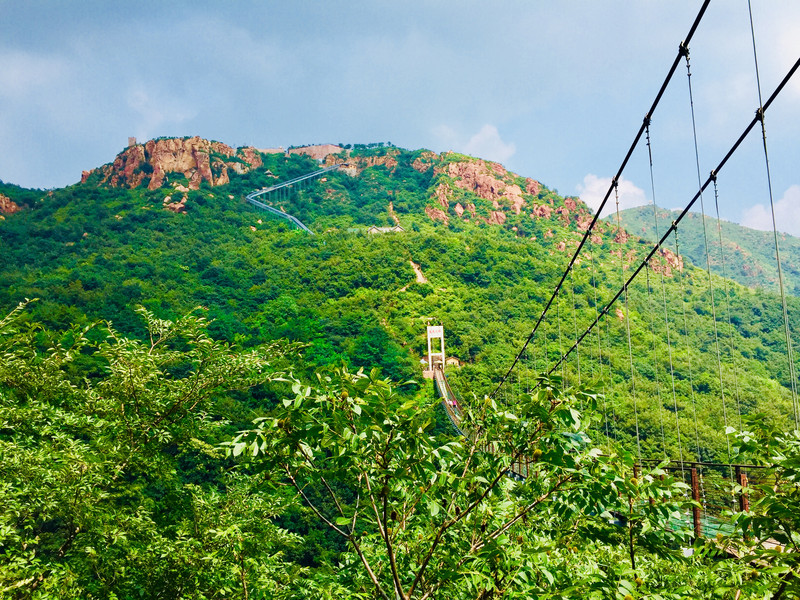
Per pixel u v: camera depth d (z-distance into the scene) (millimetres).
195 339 8250
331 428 3385
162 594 6020
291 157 153250
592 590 3045
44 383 7461
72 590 5254
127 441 7234
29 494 5855
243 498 7301
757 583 2752
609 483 3324
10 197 101875
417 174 144500
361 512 4020
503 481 3922
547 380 3426
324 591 4414
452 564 3682
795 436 2902
